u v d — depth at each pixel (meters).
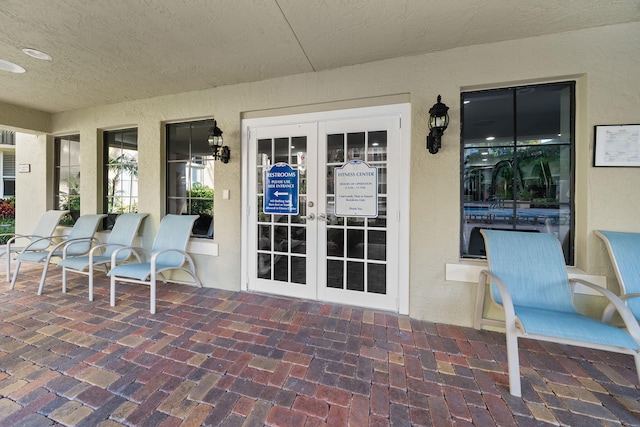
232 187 3.23
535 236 2.18
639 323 1.81
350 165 2.81
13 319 2.46
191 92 3.35
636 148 2.04
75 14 1.96
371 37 2.24
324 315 2.63
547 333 1.55
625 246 1.96
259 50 2.44
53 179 4.45
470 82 2.38
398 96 2.64
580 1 1.81
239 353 1.98
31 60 2.63
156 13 1.95
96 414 1.41
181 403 1.50
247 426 1.36
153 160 3.59
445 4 1.85
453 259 2.46
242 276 3.27
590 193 2.14
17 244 4.57
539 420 1.41
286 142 3.05
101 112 3.86
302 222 3.02
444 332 2.33
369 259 2.79
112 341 2.11
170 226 3.33
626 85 2.06
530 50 2.24
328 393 1.59
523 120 2.43
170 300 2.95
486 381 1.71
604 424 1.38
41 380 1.66
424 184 2.51
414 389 1.63
